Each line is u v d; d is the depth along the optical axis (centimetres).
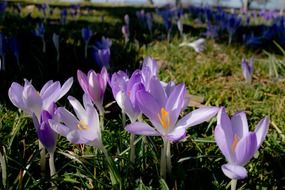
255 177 31
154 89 23
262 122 21
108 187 28
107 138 33
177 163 31
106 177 29
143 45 88
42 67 64
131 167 28
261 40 100
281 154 34
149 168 30
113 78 25
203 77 68
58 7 189
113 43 89
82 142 22
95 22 131
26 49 74
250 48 94
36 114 25
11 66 64
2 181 27
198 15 151
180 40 97
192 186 29
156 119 22
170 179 28
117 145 30
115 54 79
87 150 33
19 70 62
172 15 131
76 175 28
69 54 75
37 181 27
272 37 101
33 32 79
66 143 35
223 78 68
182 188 28
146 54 82
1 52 56
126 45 84
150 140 31
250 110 52
